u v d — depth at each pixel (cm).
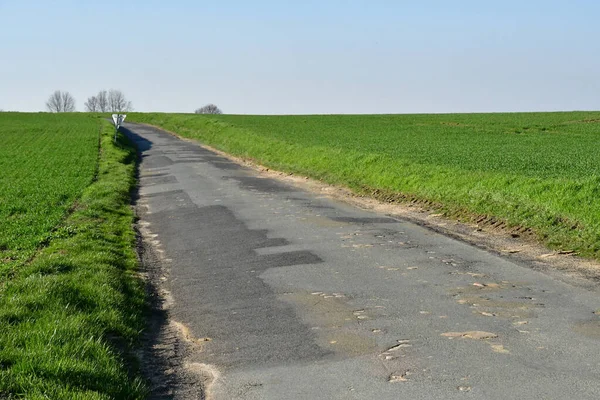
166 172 3656
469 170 2491
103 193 2577
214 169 3697
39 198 2536
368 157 3164
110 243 1589
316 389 691
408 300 1034
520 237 1562
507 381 688
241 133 5959
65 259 1298
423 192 2247
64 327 822
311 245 1509
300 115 10350
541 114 8694
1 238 1711
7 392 627
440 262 1303
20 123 9262
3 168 3900
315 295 1087
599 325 880
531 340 823
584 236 1438
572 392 653
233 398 685
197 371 780
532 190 1892
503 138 5016
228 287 1175
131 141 6594
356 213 2019
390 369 739
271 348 839
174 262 1425
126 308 1002
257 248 1505
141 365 805
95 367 704
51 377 659
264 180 3092
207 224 1880
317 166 3388
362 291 1101
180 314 1033
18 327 836
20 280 1109
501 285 1116
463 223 1805
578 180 1925
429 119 8219
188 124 8394
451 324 901
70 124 9006
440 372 722
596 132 5709
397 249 1441
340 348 822
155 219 2072
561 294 1050
